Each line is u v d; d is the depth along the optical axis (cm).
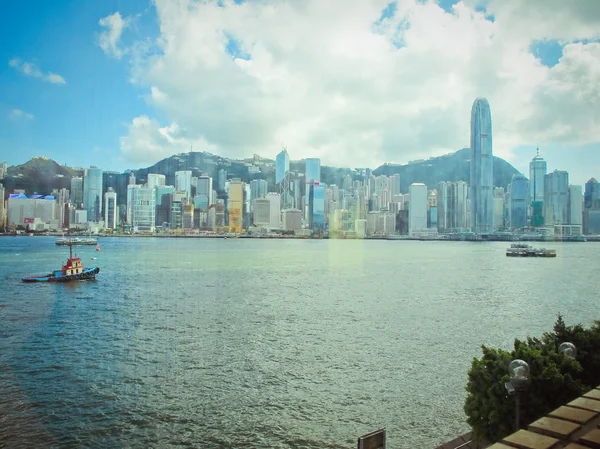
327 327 4750
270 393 2845
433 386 2952
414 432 2331
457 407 2617
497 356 1339
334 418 2494
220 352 3766
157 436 2311
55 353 3738
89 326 4791
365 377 3128
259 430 2361
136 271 10231
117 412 2559
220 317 5300
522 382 1040
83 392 2859
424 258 14600
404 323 4956
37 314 5397
